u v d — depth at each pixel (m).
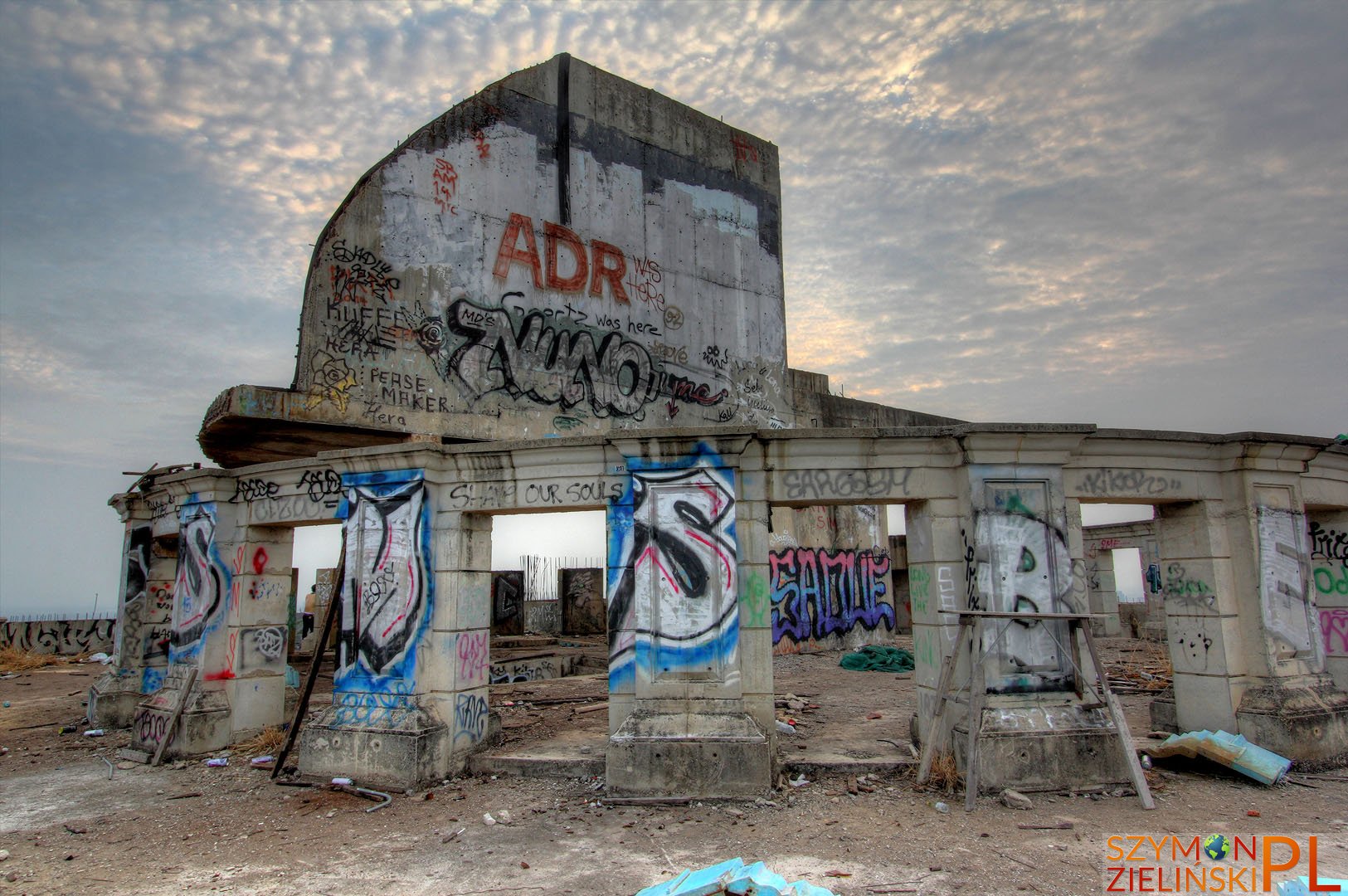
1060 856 5.76
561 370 15.73
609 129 17.45
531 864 5.86
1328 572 9.67
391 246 13.70
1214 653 8.51
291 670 13.52
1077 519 8.27
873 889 5.23
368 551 8.88
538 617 25.86
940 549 8.17
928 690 8.23
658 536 8.02
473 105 15.23
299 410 12.16
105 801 8.06
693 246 18.75
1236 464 8.62
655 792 7.35
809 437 8.15
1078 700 7.70
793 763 7.99
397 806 7.49
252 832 6.89
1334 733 8.09
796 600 19.48
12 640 22.97
